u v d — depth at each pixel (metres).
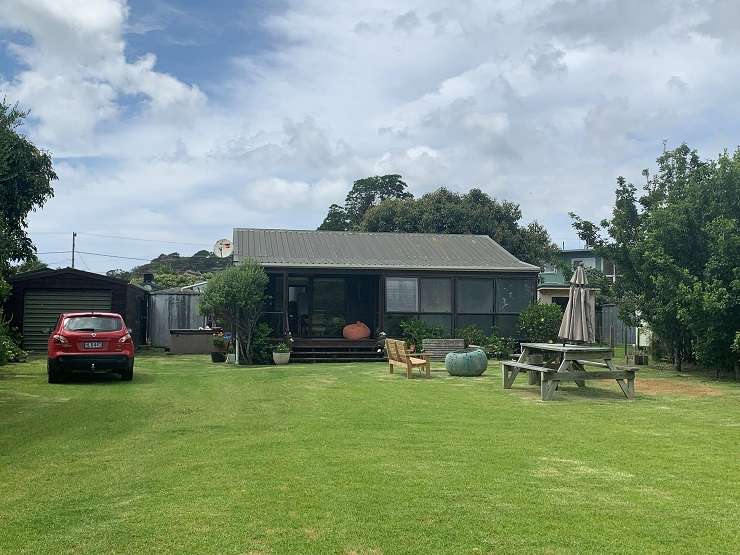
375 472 6.52
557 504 5.50
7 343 17.81
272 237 24.67
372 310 24.02
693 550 4.52
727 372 17.03
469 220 39.88
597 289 19.81
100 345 14.37
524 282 23.25
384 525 4.96
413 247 25.02
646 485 6.14
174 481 6.24
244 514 5.21
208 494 5.77
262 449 7.66
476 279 22.92
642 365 19.42
